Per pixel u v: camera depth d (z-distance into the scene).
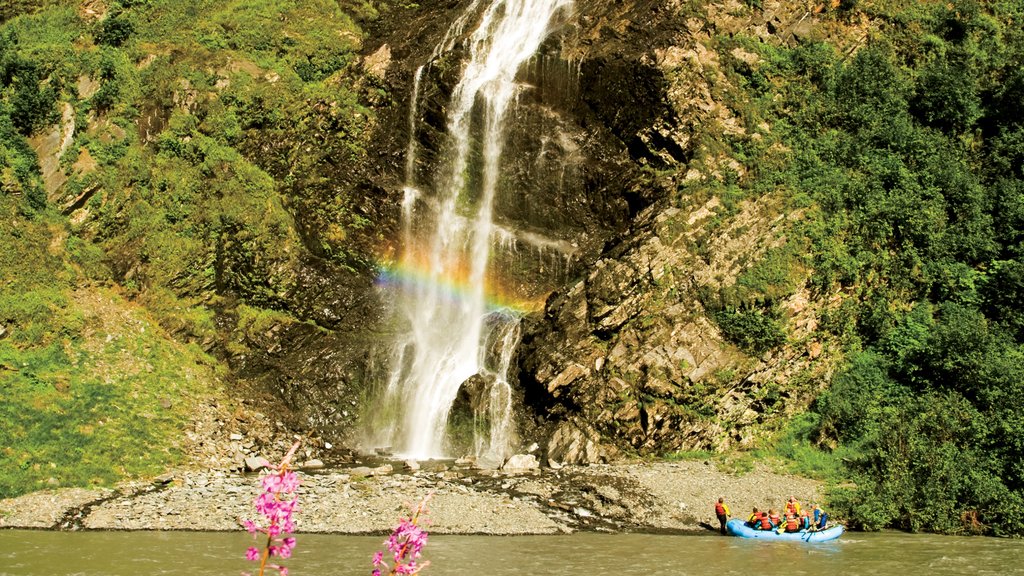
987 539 24.72
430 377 34.41
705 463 29.14
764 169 35.28
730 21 39.00
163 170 38.56
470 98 40.09
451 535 23.50
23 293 33.62
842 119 37.03
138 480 27.25
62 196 37.38
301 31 45.25
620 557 21.64
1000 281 33.34
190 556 20.58
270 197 38.47
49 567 19.59
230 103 40.91
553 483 27.17
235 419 31.94
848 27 39.81
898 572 20.72
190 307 35.72
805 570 20.75
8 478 26.05
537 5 41.91
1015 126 37.72
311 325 36.44
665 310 31.69
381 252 38.69
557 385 31.12
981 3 41.59
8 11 45.34
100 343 32.94
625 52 38.12
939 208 34.94
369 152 40.41
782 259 32.47
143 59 42.38
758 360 31.08
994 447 27.78
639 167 37.12
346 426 33.62
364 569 19.67
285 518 9.28
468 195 39.41
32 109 39.06
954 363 30.20
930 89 37.97
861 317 33.09
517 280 37.31
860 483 27.45
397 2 47.38
